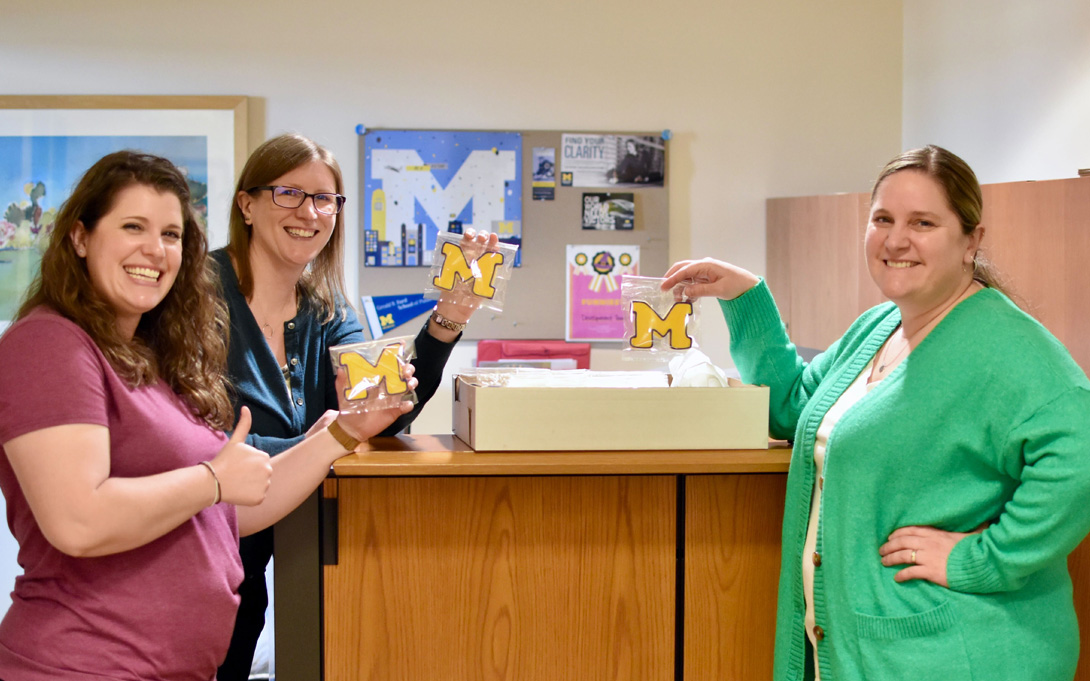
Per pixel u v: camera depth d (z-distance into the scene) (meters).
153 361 1.35
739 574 1.56
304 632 1.48
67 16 3.70
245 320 1.77
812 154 3.95
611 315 3.91
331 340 1.95
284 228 1.77
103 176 1.25
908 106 3.93
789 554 1.49
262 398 1.75
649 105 3.90
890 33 3.96
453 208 3.84
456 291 1.72
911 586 1.33
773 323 1.71
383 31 3.80
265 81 3.78
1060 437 1.24
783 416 1.71
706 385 1.61
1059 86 2.96
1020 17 3.16
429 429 3.91
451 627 1.51
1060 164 2.96
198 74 3.75
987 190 2.48
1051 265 2.32
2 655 1.23
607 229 3.88
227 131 3.74
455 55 3.82
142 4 3.72
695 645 1.56
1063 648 1.33
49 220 3.72
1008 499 1.34
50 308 1.24
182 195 1.33
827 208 3.45
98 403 1.20
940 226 1.34
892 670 1.31
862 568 1.36
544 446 1.51
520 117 3.86
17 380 1.17
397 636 1.51
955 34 3.56
